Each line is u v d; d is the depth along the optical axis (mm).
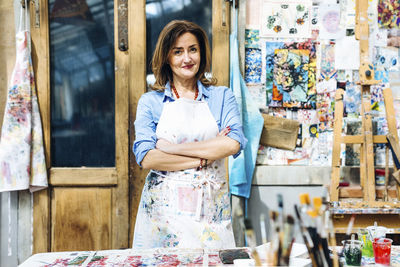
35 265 1166
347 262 1105
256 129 2391
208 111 1801
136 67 2426
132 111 2434
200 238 1598
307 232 973
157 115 1819
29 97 2340
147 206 1706
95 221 2445
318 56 2482
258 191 2453
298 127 2475
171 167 1678
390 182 2477
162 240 1641
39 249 2412
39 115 2389
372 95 2512
